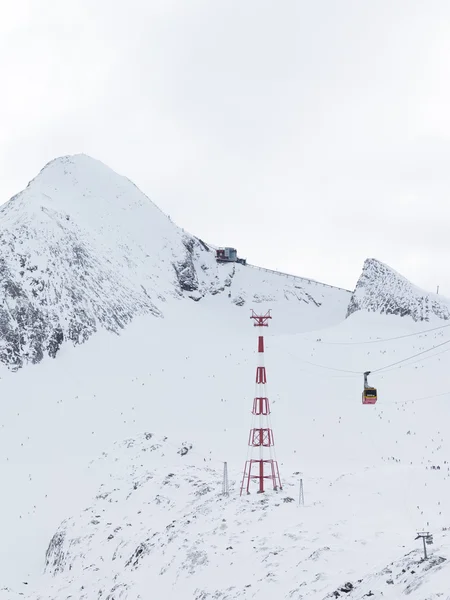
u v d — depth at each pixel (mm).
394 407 82938
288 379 94062
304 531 38219
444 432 76000
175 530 44312
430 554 27594
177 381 96000
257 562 35469
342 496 45812
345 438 75125
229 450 71688
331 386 90500
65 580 45188
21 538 55250
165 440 70375
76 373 98938
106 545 47562
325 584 30016
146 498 54438
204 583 35531
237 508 45281
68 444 76500
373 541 34594
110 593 39719
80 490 62500
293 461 68250
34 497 62500
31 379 95188
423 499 42844
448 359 97375
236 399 87688
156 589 37625
